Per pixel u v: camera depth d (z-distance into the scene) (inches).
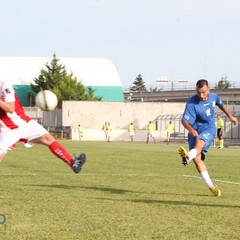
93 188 592.1
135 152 1505.9
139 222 381.1
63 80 4736.7
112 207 450.0
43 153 1386.6
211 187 531.8
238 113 3132.4
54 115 3686.0
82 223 375.2
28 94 4948.3
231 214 418.6
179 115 3388.3
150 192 560.4
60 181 666.2
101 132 3282.5
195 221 386.6
